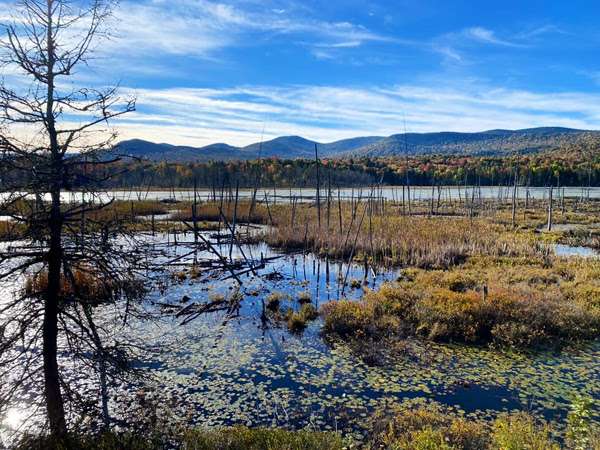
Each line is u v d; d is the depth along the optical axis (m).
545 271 21.00
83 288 12.61
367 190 73.81
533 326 13.18
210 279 20.89
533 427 7.73
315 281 21.08
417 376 10.59
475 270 22.02
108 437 7.14
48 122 6.42
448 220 43.03
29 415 8.44
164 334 13.36
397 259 25.50
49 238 6.88
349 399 9.46
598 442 6.89
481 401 9.30
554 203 64.31
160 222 40.69
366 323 13.73
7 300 13.72
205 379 10.45
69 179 6.66
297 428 8.33
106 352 7.60
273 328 14.02
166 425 8.36
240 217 44.62
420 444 6.87
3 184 6.27
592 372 10.73
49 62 6.38
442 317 13.64
